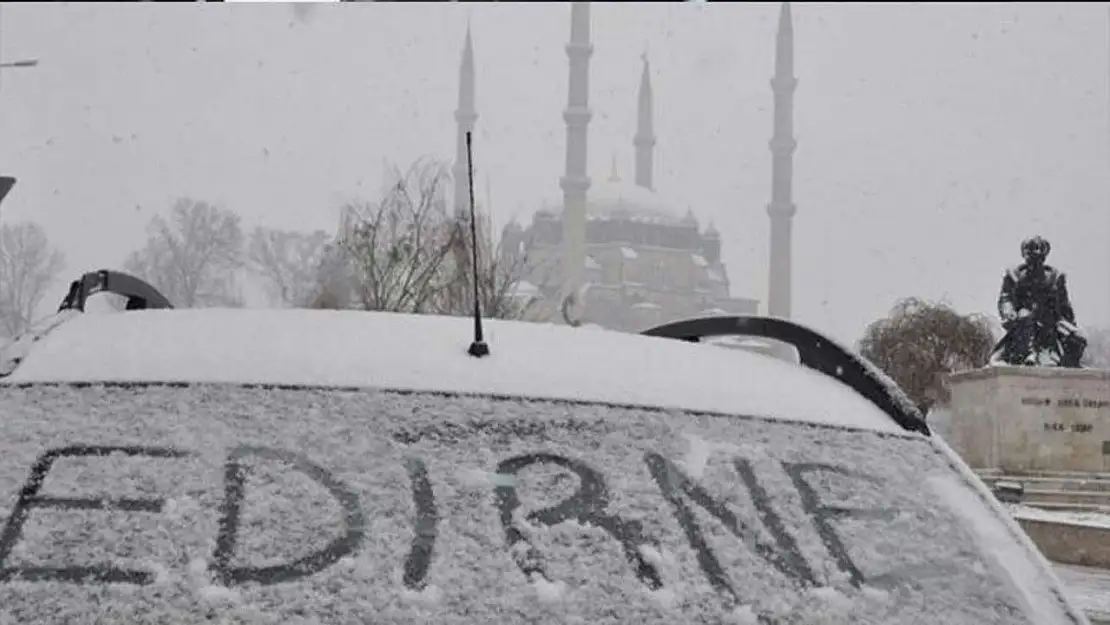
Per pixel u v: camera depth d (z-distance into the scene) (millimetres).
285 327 2781
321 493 2299
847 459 2693
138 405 2457
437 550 2223
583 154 90688
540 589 2189
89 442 2361
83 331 2752
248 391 2512
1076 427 27984
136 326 2773
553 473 2420
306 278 63719
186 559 2158
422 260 30188
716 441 2619
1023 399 28000
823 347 3213
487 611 2137
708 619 2217
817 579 2361
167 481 2291
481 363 2693
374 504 2291
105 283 3541
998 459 27875
